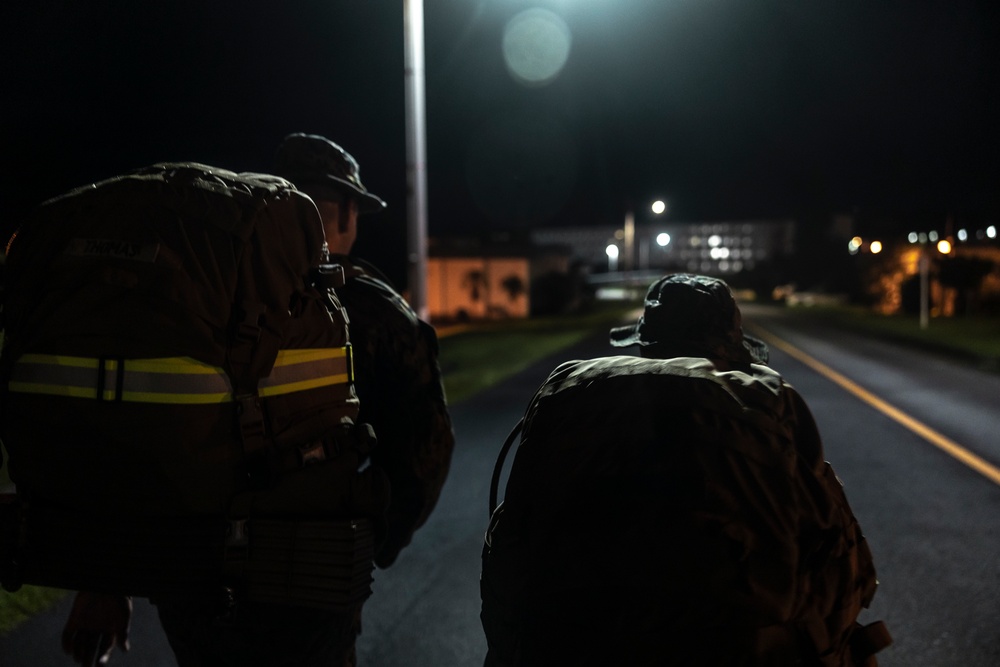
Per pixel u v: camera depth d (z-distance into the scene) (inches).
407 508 85.6
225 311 61.2
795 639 60.1
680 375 65.6
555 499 62.9
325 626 70.1
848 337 1139.9
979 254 1785.2
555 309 2081.7
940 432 384.2
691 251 6038.4
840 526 62.1
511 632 62.9
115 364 58.3
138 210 61.6
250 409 61.4
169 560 60.6
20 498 63.3
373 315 82.3
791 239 5206.7
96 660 72.6
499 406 485.7
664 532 59.1
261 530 62.1
